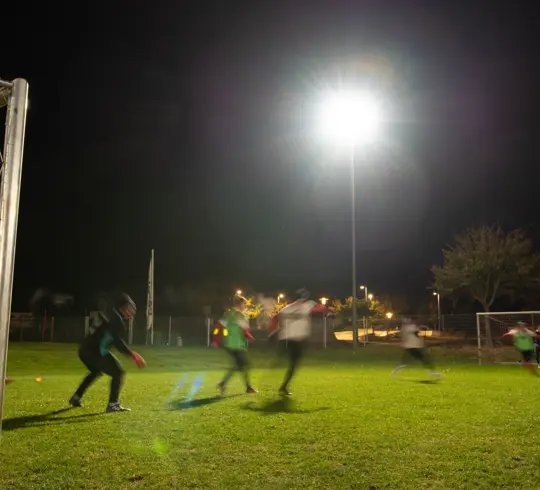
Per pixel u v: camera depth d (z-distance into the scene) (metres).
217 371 18.08
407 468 5.14
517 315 26.38
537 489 4.63
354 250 31.55
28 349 28.39
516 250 42.44
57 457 5.42
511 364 22.19
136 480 4.82
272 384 11.67
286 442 6.04
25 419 7.28
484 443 6.02
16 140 5.22
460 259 44.38
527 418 7.43
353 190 32.50
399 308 73.31
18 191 5.16
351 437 6.26
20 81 5.32
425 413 7.77
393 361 24.61
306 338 9.80
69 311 51.66
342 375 14.92
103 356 7.98
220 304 54.91
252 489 4.62
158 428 6.70
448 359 25.47
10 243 5.04
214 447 5.82
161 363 22.91
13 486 4.65
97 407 8.26
